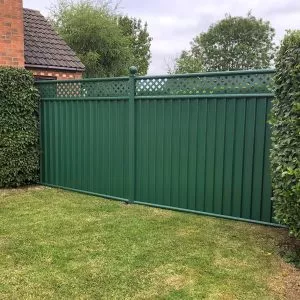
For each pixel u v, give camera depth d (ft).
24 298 11.04
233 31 151.84
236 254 14.32
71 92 24.30
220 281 12.12
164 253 14.39
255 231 16.98
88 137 23.75
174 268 13.08
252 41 153.07
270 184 17.38
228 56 153.07
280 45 13.92
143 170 21.47
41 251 14.51
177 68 90.38
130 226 17.61
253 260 13.75
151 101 20.61
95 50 73.36
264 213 17.75
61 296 11.18
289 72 13.12
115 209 20.66
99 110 22.93
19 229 17.08
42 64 31.94
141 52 127.24
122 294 11.32
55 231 16.83
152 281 12.14
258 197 17.81
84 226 17.56
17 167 25.62
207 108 18.79
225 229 17.26
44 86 25.89
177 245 15.23
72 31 71.67
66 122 24.86
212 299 11.02
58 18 75.72
